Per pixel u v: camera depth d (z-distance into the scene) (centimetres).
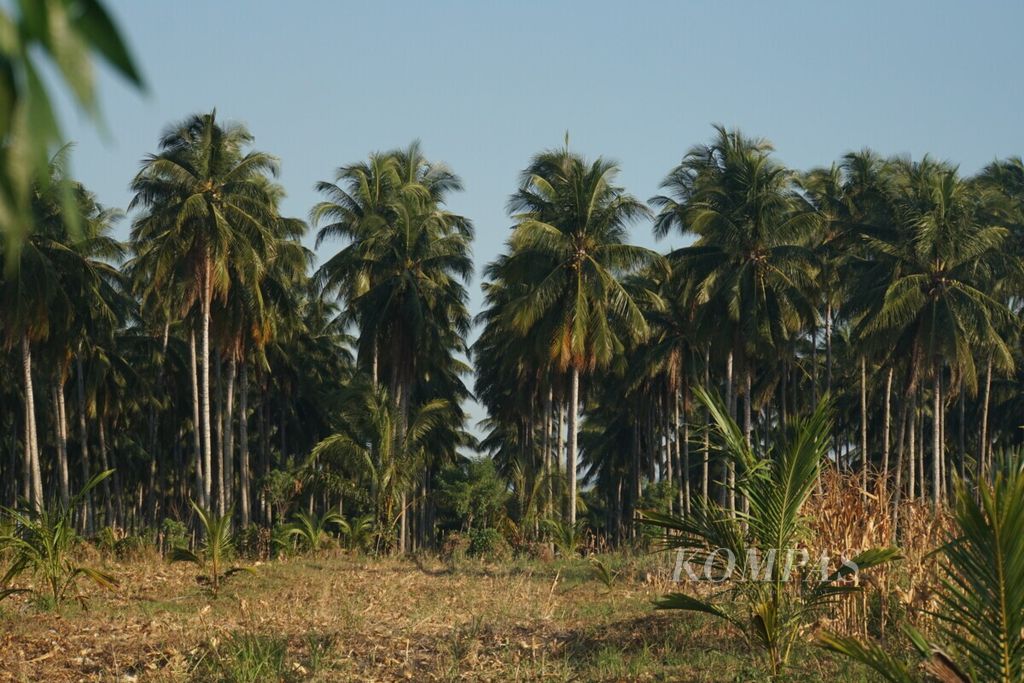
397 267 10369
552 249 8894
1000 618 1628
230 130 8875
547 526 8231
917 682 2381
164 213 8694
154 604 4259
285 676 2752
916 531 3072
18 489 13462
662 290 11631
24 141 339
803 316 9975
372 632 3369
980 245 9294
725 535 2502
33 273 7938
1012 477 1723
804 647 2834
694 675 2683
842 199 11488
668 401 11819
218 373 10825
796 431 2427
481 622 3566
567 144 9262
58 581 4034
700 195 10031
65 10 341
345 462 8419
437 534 13900
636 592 4575
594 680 2747
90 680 2728
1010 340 11031
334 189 10694
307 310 13612
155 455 13900
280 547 7250
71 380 12162
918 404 12494
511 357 9788
